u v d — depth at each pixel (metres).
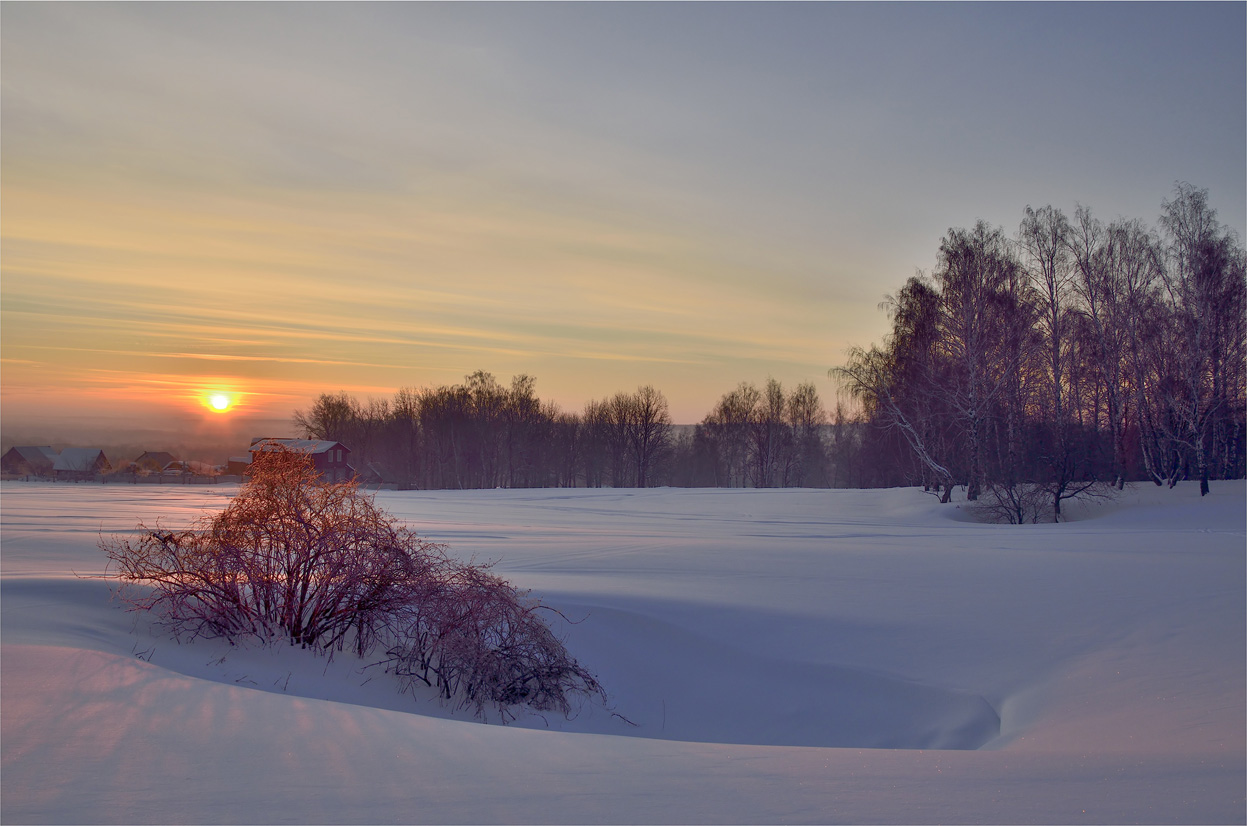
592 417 98.81
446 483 91.06
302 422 97.25
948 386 39.75
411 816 3.86
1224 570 16.38
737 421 97.69
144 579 10.69
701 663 11.42
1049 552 20.38
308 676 9.59
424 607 10.26
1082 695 8.98
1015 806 4.03
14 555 16.91
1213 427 42.12
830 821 3.79
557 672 10.16
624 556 19.17
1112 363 39.91
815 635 11.95
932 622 12.33
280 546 10.48
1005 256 40.84
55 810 3.91
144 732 5.63
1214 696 8.30
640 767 5.06
